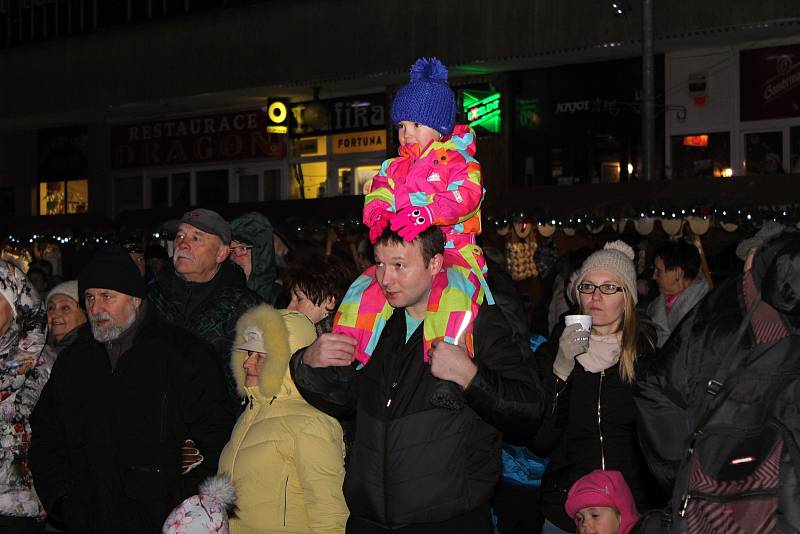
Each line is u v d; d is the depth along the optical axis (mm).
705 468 2559
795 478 2406
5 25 21312
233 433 3951
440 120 3717
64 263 13641
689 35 13023
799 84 13461
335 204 10891
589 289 3982
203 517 3365
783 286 2459
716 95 14164
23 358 4145
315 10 16391
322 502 3709
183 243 4738
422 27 15258
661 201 8469
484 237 10117
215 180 20281
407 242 3113
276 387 3770
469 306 3229
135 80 18906
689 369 2695
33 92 20562
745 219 7992
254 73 17172
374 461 3240
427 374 3229
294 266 4684
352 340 3215
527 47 14312
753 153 13953
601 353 3928
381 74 15750
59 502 3932
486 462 3268
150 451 3795
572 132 15422
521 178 15875
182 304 4785
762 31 12844
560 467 3990
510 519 4410
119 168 21719
